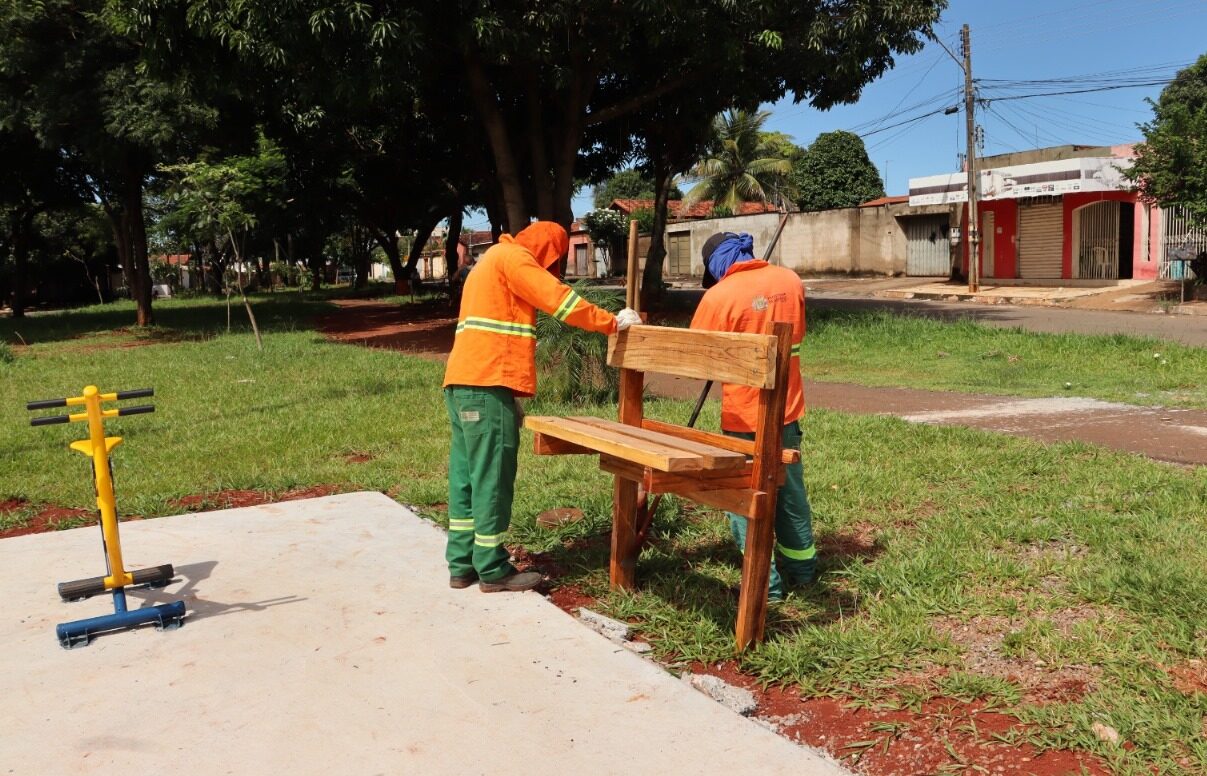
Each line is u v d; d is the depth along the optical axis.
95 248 49.03
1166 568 3.98
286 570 4.33
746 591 3.38
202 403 10.05
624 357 3.88
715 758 2.67
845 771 2.60
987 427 7.90
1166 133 19.52
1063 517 4.89
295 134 21.19
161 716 2.96
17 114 18.86
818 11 15.30
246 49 13.18
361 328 22.59
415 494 5.85
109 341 20.44
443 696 3.05
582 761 2.66
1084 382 10.64
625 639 3.67
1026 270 27.75
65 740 2.82
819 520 5.05
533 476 6.20
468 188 28.25
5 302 48.53
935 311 21.17
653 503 4.19
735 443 3.59
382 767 2.64
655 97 17.53
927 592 3.94
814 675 3.26
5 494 6.23
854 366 13.16
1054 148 27.84
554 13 13.85
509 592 4.00
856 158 44.59
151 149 18.89
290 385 11.34
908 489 5.62
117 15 15.24
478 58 16.14
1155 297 21.69
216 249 50.16
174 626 3.67
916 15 15.04
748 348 3.25
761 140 44.72
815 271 36.84
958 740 2.83
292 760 2.69
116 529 3.75
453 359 3.94
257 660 3.35
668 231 43.56
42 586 4.18
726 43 14.50
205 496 6.09
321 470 6.68
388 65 12.94
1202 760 2.61
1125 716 2.85
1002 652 3.38
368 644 3.47
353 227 48.72
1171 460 6.38
